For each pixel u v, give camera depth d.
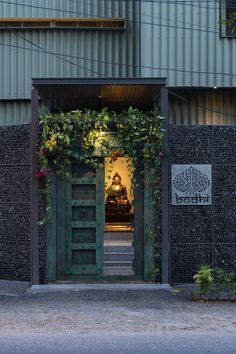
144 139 10.80
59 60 16.55
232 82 16.05
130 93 11.88
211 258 11.12
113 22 16.53
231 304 9.70
